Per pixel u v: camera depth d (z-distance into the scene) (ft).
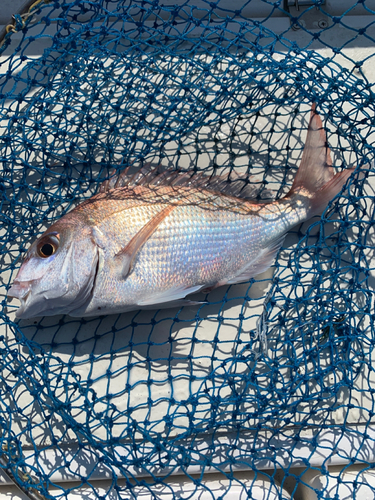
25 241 2.42
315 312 2.35
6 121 2.47
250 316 2.33
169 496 2.17
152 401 2.26
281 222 2.30
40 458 2.23
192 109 2.47
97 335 2.34
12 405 2.30
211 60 2.52
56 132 2.43
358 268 2.29
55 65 2.44
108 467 2.22
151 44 2.52
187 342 2.36
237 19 2.59
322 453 2.22
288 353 2.33
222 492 2.19
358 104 2.37
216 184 2.36
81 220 2.21
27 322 2.36
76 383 2.23
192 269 2.22
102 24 2.48
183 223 2.21
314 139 2.32
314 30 2.62
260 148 2.48
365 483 2.12
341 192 2.31
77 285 2.17
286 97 2.41
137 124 2.42
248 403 2.29
